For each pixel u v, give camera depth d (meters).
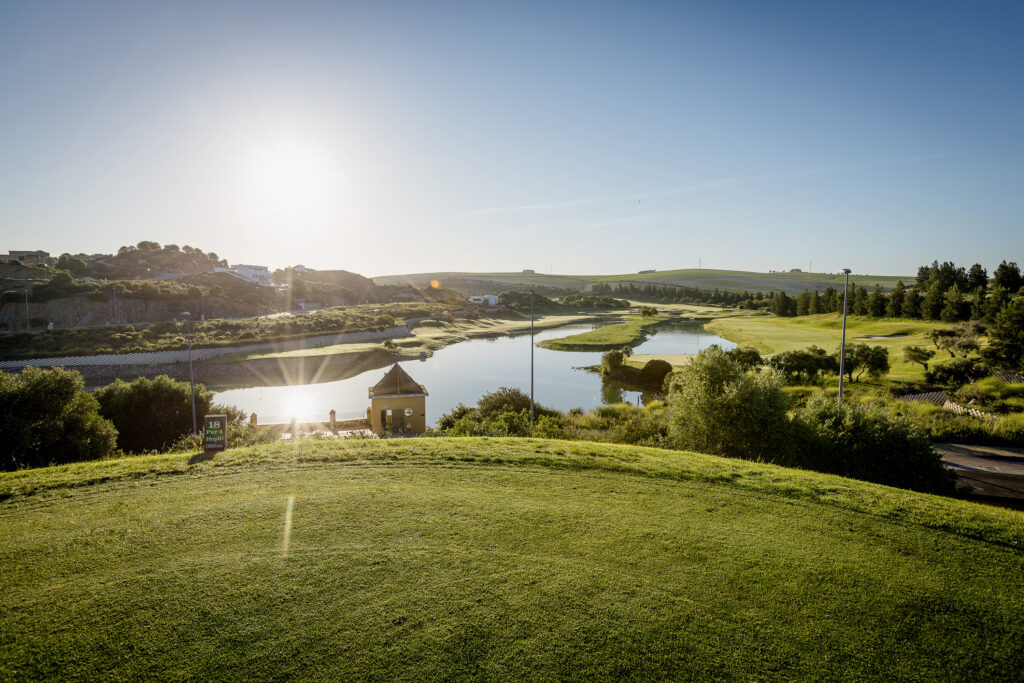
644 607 6.79
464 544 8.27
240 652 5.86
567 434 21.56
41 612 6.43
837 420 17.08
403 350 87.75
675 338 105.88
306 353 78.56
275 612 6.52
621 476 11.77
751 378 17.66
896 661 6.07
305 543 8.22
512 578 7.35
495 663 5.77
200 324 89.56
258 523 8.93
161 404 31.28
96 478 11.05
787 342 80.06
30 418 19.55
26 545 8.07
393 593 6.94
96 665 5.62
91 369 63.72
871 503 10.48
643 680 5.62
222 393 58.50
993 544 8.96
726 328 112.69
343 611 6.56
